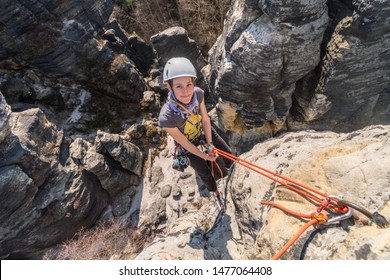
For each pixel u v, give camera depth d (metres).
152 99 11.52
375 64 5.43
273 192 3.58
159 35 10.07
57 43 9.43
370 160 2.88
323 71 5.78
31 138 7.41
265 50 5.36
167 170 10.42
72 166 8.45
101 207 9.51
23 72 10.20
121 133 11.02
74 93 10.99
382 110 6.62
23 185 6.97
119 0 14.98
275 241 2.78
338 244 2.37
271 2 4.86
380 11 4.58
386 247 2.05
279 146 4.78
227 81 6.39
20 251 8.13
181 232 4.61
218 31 14.21
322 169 3.20
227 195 5.02
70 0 9.07
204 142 3.84
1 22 8.52
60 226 8.34
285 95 6.47
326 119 6.91
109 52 10.47
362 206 2.52
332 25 5.41
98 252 8.80
